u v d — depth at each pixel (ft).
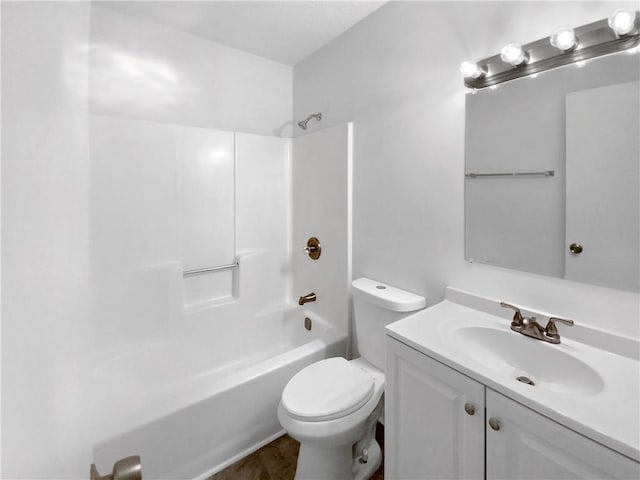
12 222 0.92
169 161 6.49
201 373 7.01
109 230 5.89
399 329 3.99
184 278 6.97
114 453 4.24
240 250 7.59
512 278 4.23
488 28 4.32
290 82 8.37
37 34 0.99
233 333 7.47
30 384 1.01
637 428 2.36
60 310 1.13
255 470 5.17
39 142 1.00
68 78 1.14
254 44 7.29
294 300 8.29
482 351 3.98
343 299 6.80
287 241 8.37
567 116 3.65
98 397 5.76
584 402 2.65
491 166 4.34
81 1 1.23
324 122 7.32
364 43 6.21
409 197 5.44
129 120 6.01
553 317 3.70
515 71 4.02
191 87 7.00
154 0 5.82
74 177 1.19
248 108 7.79
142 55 6.42
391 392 4.05
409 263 5.50
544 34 3.80
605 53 3.35
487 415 3.06
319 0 5.71
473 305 4.59
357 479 4.98
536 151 3.92
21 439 0.99
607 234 3.44
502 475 2.99
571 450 2.50
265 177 7.91
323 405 4.34
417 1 5.20
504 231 4.26
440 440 3.53
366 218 6.27
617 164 3.34
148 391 6.34
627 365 3.19
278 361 5.82
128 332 6.13
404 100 5.46
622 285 3.36
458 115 4.69
